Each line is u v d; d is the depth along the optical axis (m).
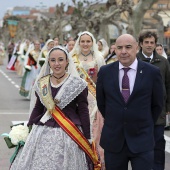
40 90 7.69
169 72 9.64
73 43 15.58
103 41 17.05
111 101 7.28
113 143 7.24
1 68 51.47
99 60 11.02
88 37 10.99
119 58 7.26
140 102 7.18
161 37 32.38
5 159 11.21
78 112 7.74
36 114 7.84
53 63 7.66
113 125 7.24
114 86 7.25
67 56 7.77
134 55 7.26
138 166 7.16
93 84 10.63
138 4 29.66
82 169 7.51
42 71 8.26
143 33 9.68
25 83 23.09
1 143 12.82
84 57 11.07
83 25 48.12
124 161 7.29
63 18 62.00
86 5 47.47
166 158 11.54
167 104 9.61
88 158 7.66
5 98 23.80
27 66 22.39
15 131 8.04
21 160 7.52
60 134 7.48
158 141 9.17
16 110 19.50
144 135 7.19
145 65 7.30
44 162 7.33
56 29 62.31
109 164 7.32
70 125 7.51
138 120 7.18
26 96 23.11
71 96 7.62
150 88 7.24
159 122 9.20
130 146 7.15
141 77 7.23
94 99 10.35
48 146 7.41
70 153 7.42
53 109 7.59
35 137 7.55
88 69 10.93
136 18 29.80
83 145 7.57
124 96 7.22
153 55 9.73
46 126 7.58
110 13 39.31
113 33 52.38
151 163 7.17
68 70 7.88
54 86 7.68
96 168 7.76
